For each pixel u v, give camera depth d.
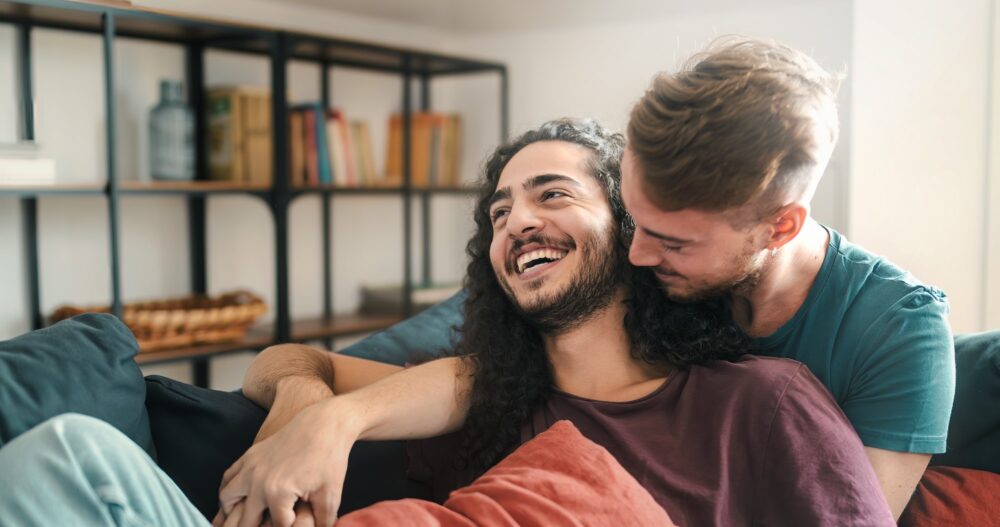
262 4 3.27
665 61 3.46
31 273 2.78
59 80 2.82
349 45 3.18
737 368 1.20
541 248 1.25
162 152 2.91
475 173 4.11
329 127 3.37
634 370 1.29
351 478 1.27
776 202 1.06
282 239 3.07
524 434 1.28
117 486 0.82
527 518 0.95
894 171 2.55
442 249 4.16
